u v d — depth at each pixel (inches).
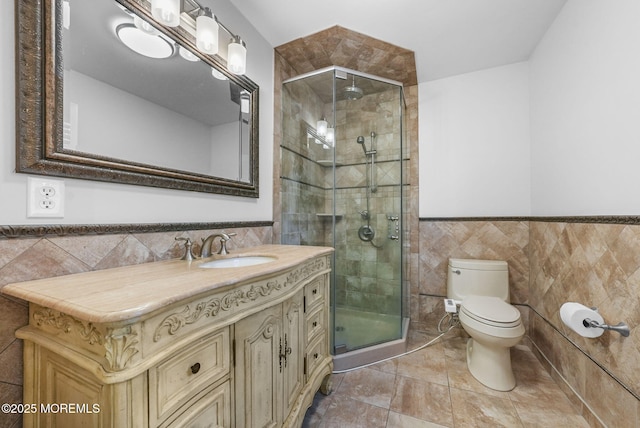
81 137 33.6
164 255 43.4
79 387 23.7
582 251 52.9
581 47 54.2
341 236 84.5
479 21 64.2
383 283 84.5
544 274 69.1
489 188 84.4
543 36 69.8
